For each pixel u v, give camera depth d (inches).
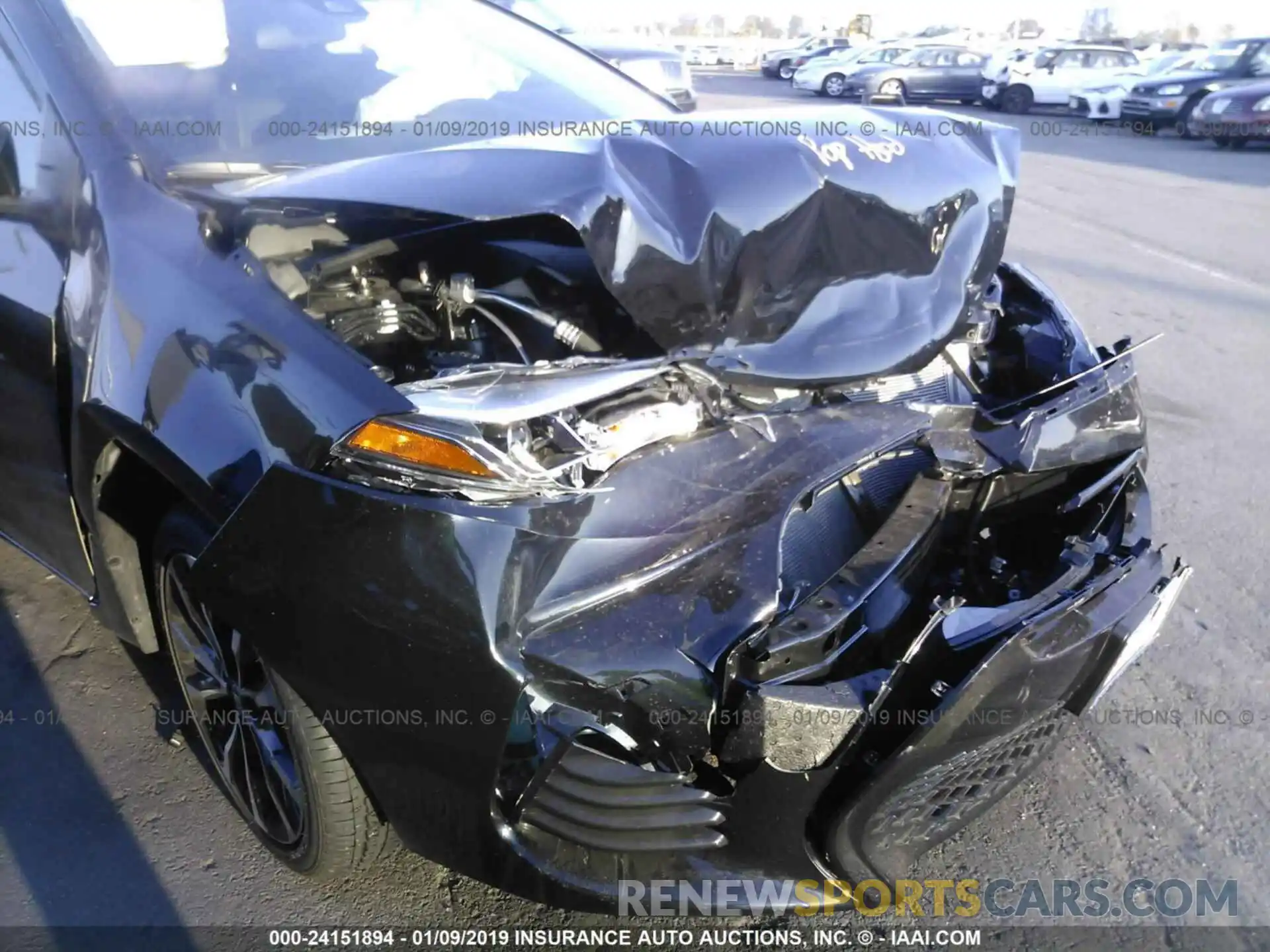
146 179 89.8
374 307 92.0
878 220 87.8
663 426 72.2
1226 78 625.6
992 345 103.0
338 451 64.5
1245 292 254.4
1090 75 800.9
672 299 79.4
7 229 94.7
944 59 882.8
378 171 87.9
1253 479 153.5
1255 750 99.0
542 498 64.4
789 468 74.5
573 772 67.2
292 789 77.0
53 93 93.7
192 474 71.6
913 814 71.7
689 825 67.5
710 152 85.8
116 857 85.9
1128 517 84.4
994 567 83.3
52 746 98.0
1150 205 377.7
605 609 65.1
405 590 62.7
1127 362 94.8
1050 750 82.6
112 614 92.4
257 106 106.8
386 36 120.6
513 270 94.5
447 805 66.8
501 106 117.0
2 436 95.5
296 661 67.1
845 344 82.7
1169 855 87.7
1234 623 118.6
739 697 65.6
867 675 66.5
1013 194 98.6
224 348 72.6
